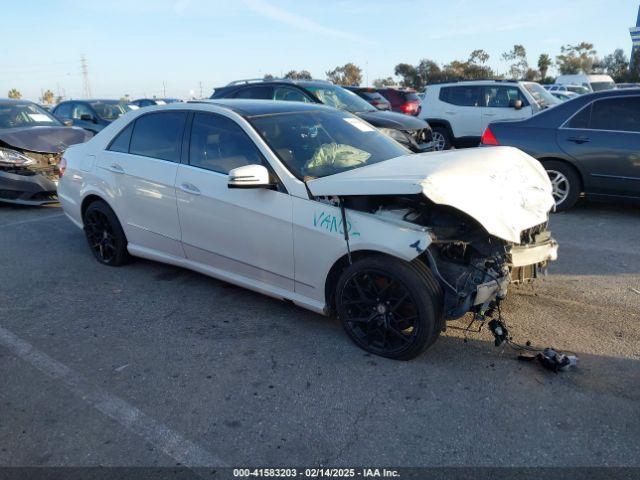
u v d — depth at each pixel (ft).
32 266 17.85
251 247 13.08
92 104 44.98
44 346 12.41
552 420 9.37
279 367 11.30
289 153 12.89
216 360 11.65
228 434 9.25
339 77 243.60
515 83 38.52
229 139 13.61
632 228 20.80
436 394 10.20
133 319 13.71
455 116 40.50
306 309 13.98
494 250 11.16
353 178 11.31
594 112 22.04
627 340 12.03
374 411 9.76
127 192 15.94
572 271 16.22
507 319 13.10
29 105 30.81
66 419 9.75
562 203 23.17
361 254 11.41
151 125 15.75
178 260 15.37
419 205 11.32
